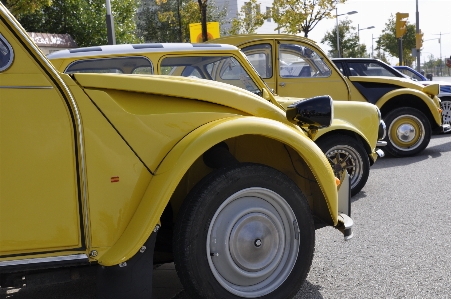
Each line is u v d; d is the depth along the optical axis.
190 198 3.04
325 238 5.09
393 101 10.09
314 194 3.57
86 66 5.76
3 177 2.60
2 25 2.60
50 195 2.69
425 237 5.08
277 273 3.28
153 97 3.03
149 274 2.87
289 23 26.92
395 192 7.11
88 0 25.44
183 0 29.00
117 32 25.56
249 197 3.18
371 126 6.64
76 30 24.67
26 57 2.64
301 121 3.48
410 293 3.75
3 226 2.62
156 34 30.73
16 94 2.62
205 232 3.02
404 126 9.94
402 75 10.76
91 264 2.86
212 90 3.22
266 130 3.14
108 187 2.82
